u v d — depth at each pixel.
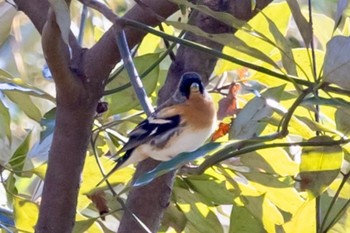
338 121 4.68
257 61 5.77
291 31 7.42
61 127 4.74
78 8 7.26
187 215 5.88
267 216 5.47
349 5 4.75
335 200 4.87
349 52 3.87
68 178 4.77
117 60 4.75
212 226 5.82
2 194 6.58
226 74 6.07
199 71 5.55
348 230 5.66
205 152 3.88
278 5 5.65
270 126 5.41
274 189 5.49
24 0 4.94
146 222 5.35
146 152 5.36
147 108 4.26
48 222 4.77
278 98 5.17
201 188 5.66
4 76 5.93
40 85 8.38
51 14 4.08
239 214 5.66
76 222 5.49
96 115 5.50
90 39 7.16
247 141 4.07
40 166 5.55
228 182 5.64
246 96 5.99
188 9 6.00
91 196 5.68
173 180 5.39
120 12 7.46
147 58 5.59
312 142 4.31
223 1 5.31
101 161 5.70
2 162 5.78
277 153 5.22
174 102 5.52
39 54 8.48
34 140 7.55
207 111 5.50
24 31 8.43
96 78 4.70
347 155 5.28
